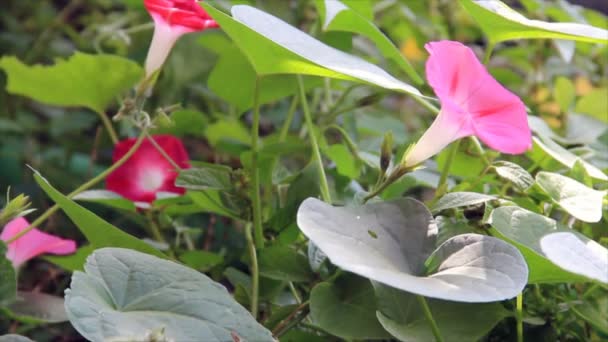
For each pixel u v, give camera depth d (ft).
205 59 4.92
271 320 3.66
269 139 4.46
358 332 3.53
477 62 3.47
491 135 3.45
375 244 3.36
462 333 3.49
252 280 3.76
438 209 3.56
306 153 4.26
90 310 3.26
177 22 3.81
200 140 5.56
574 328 3.73
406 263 3.37
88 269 3.35
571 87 4.48
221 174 3.75
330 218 3.36
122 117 3.88
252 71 4.16
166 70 4.93
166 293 3.36
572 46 4.26
